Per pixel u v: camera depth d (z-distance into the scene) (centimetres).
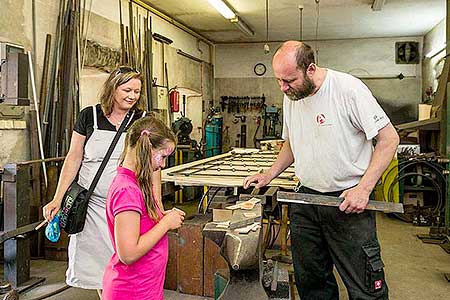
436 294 355
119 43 620
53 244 425
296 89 197
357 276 204
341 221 205
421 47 961
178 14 777
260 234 161
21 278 353
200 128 975
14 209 344
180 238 338
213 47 1048
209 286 334
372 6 704
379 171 190
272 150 614
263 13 765
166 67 779
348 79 198
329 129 202
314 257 225
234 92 1047
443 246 492
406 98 972
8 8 418
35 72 453
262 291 158
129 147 172
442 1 688
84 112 243
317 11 750
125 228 159
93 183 236
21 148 434
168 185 705
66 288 351
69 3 489
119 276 167
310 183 218
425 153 639
